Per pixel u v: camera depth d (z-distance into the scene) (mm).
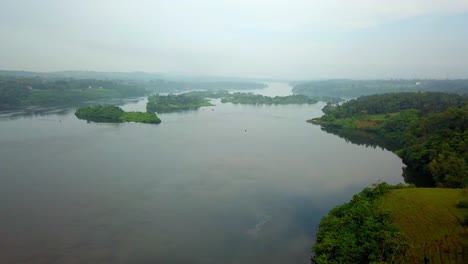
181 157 124375
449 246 55844
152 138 157250
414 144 125438
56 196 86188
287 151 136500
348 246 55938
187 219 75250
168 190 91750
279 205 82812
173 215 77062
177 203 83500
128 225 72188
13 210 77812
